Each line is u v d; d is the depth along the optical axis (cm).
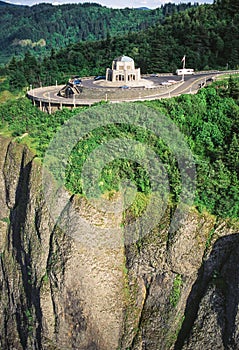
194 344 4591
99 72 11962
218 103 6341
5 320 6850
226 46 11125
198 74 10250
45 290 5619
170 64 11269
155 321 5041
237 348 4222
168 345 4903
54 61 13012
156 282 5106
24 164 6912
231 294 4434
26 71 11906
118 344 5269
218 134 5759
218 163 5212
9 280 6831
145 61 11588
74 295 5234
